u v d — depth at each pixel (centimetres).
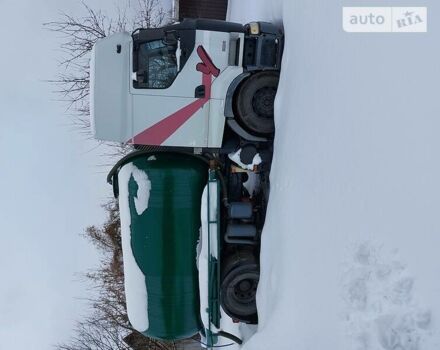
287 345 397
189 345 965
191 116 519
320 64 423
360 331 340
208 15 994
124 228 528
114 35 508
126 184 520
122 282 1052
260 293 480
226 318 575
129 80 509
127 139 518
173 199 509
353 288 348
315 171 408
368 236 342
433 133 304
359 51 377
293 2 500
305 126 433
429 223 300
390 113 337
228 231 521
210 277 505
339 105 388
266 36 520
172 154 531
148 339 986
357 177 358
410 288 312
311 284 390
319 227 392
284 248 437
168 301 518
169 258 512
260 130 527
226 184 555
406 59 333
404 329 312
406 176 318
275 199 472
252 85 524
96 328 1092
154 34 505
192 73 513
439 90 304
